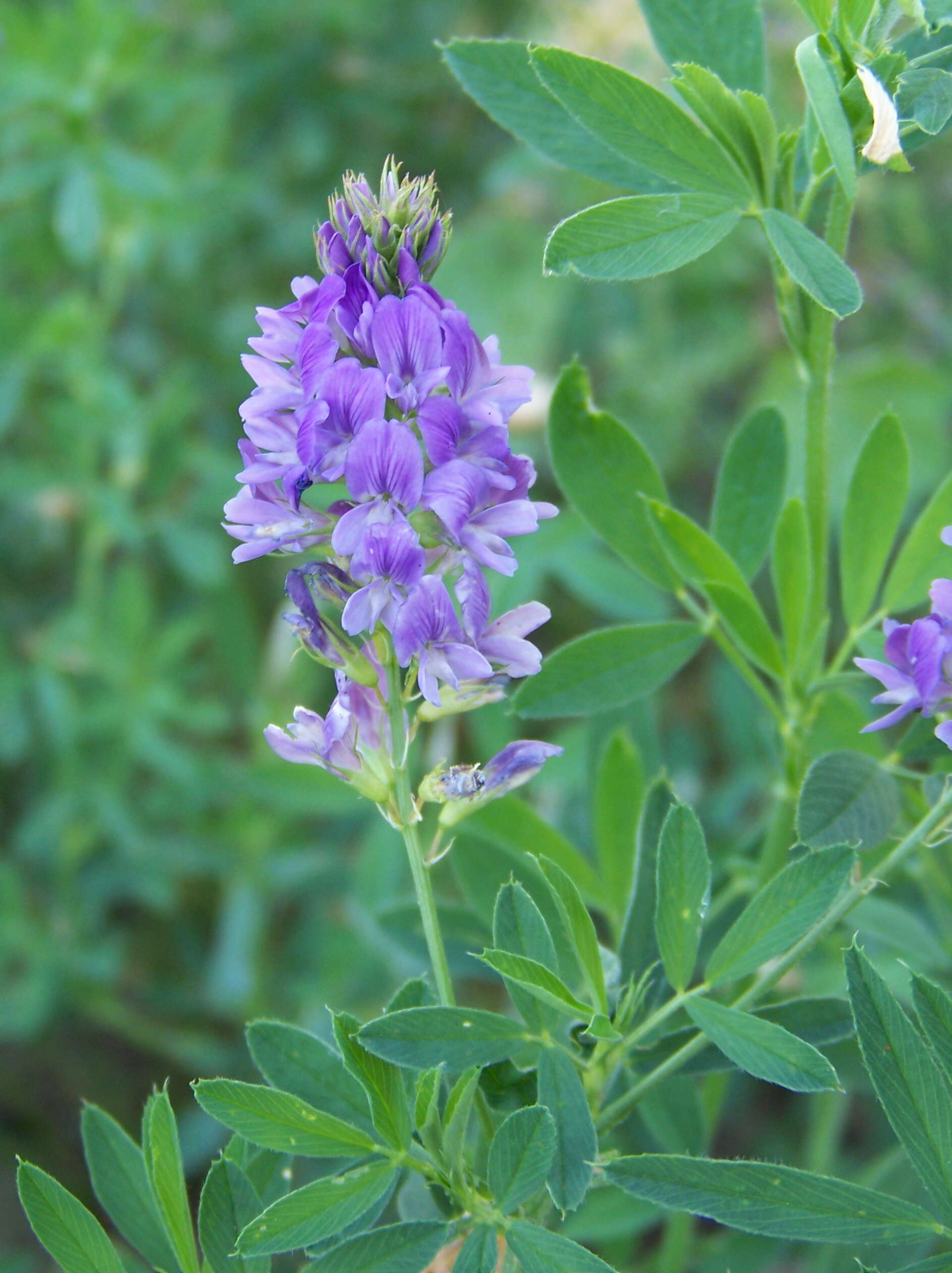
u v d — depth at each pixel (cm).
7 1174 40
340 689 23
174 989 42
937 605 22
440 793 23
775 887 23
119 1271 23
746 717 35
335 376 22
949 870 27
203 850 42
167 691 42
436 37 54
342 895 42
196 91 45
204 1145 38
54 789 42
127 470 43
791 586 25
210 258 51
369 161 54
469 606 22
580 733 33
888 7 23
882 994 22
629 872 27
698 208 23
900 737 30
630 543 26
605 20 49
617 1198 27
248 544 22
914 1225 22
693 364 50
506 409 22
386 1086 22
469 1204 22
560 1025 23
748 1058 22
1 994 40
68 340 41
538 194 53
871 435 25
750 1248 28
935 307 51
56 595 48
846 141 22
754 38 25
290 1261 26
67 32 41
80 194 40
